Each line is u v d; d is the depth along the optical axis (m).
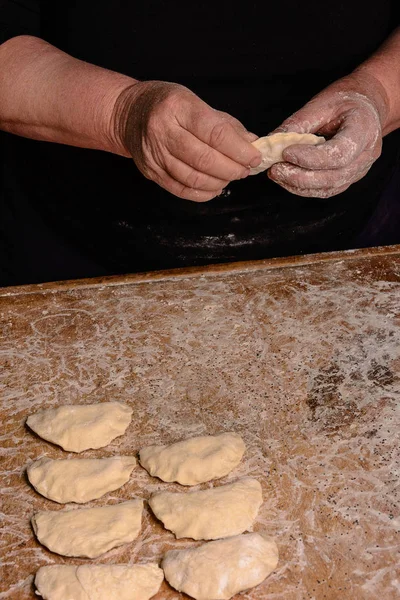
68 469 1.11
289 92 1.68
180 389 1.27
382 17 1.69
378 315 1.41
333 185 1.30
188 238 1.74
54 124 1.47
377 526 1.01
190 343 1.37
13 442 1.18
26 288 1.51
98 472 1.10
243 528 1.02
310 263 1.56
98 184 1.71
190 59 1.63
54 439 1.16
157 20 1.59
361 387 1.25
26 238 1.94
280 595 0.93
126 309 1.46
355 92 1.40
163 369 1.31
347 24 1.64
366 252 1.57
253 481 1.08
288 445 1.14
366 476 1.08
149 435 1.18
